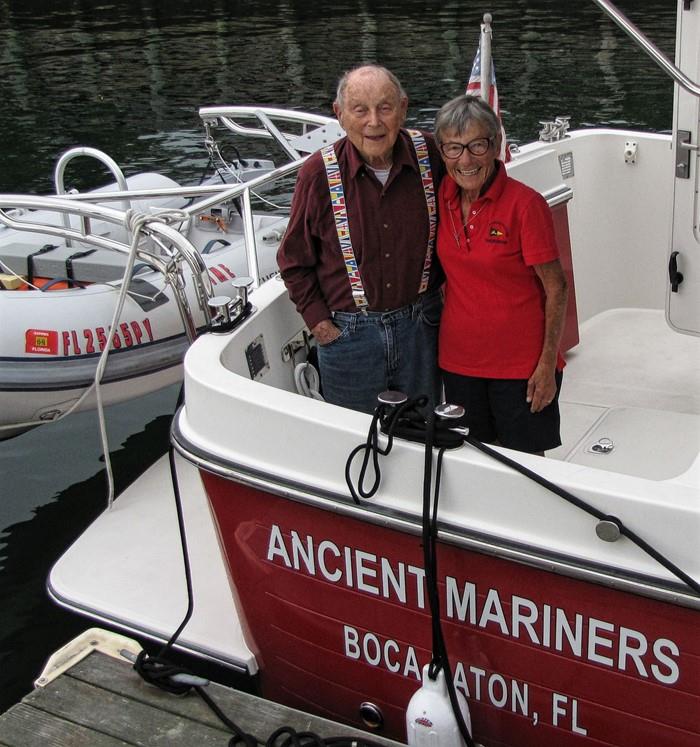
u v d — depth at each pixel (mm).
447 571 2195
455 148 2324
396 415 2129
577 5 18703
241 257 5344
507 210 2404
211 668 3238
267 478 2346
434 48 16219
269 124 5938
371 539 2275
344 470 2250
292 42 17594
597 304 4332
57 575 3576
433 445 2117
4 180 10164
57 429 5520
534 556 2021
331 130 5711
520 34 16812
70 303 4629
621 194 4195
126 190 5188
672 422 3199
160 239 3639
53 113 13008
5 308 4543
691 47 2768
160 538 3750
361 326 2629
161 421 5578
